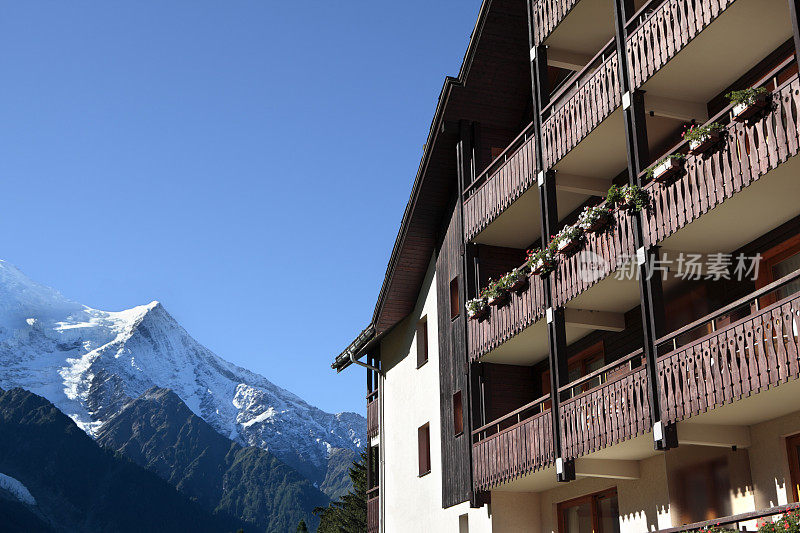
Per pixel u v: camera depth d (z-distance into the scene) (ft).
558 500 61.98
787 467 42.47
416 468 82.28
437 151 75.61
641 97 48.85
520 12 70.33
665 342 43.55
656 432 43.04
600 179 59.57
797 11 37.09
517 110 73.61
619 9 51.03
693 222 43.37
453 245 75.72
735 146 40.27
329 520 205.87
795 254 44.06
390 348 92.63
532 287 58.08
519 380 67.26
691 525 41.55
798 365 35.27
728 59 46.44
